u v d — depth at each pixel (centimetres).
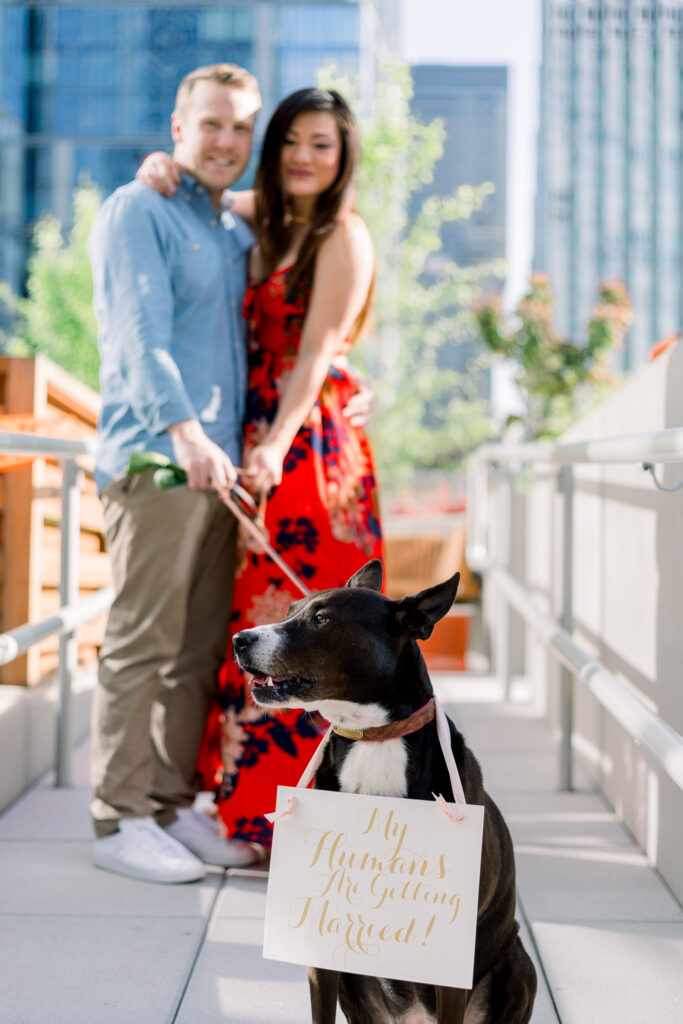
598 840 326
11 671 406
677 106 6184
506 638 550
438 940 175
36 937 249
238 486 294
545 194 6212
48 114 3978
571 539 370
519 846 320
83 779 396
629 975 231
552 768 412
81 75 3978
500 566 561
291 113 300
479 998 200
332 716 189
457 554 899
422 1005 198
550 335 1138
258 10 3822
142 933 252
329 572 306
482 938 196
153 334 282
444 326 1686
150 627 292
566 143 6159
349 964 178
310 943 180
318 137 300
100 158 4003
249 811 299
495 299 1153
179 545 290
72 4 3931
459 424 1747
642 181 6150
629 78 6172
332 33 3825
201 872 288
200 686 312
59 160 3994
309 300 308
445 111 9088
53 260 2025
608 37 6159
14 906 268
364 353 1641
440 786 188
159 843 292
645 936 252
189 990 222
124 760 295
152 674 296
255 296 317
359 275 304
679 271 6181
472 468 634
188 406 279
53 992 220
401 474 1753
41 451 304
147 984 225
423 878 177
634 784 327
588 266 6134
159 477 264
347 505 312
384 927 177
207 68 300
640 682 321
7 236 3950
